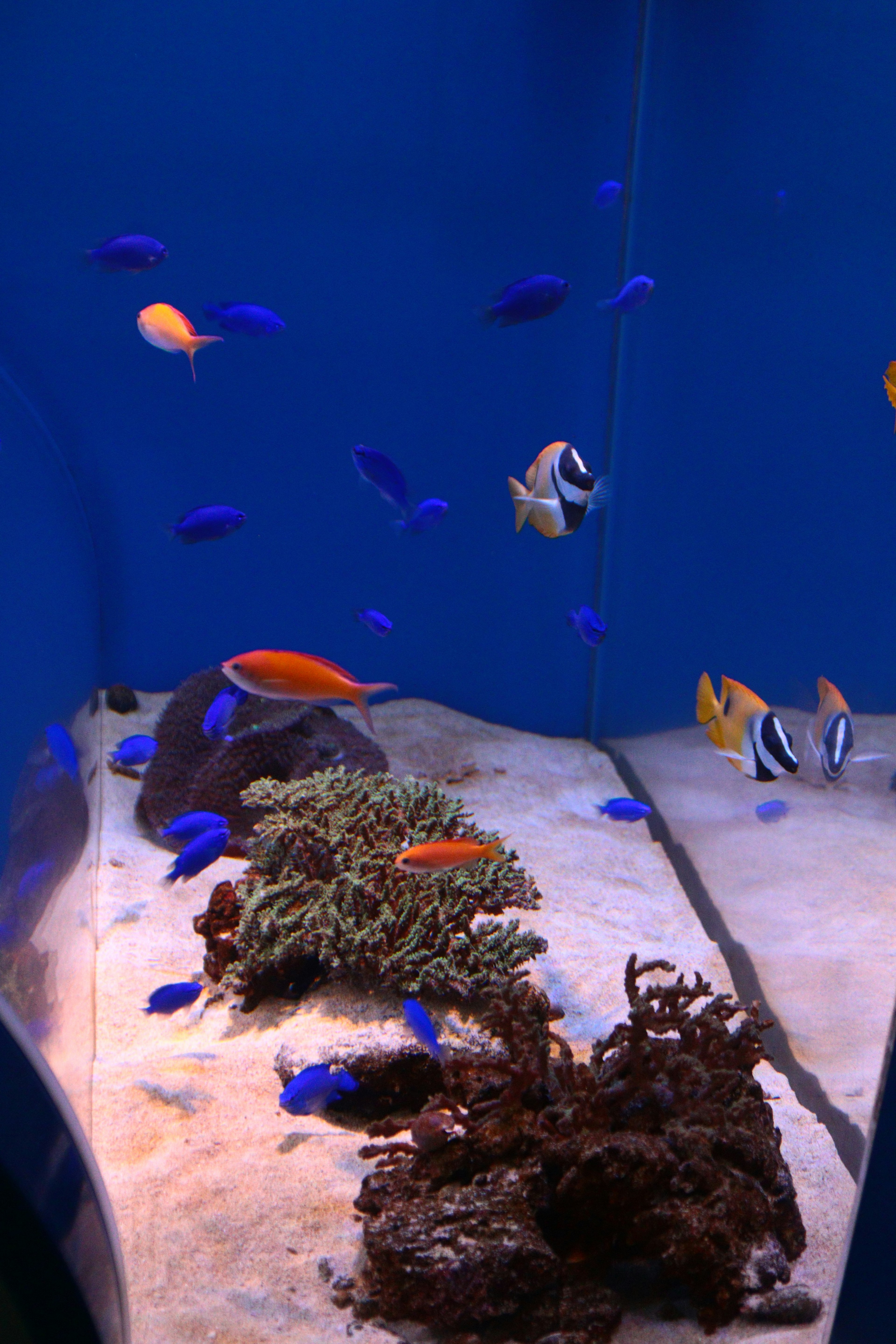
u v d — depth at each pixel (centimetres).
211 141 622
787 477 385
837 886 312
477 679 732
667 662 548
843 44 341
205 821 383
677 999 261
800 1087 315
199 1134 277
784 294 393
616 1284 226
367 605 711
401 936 333
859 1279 145
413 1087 288
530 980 373
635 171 630
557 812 584
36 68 597
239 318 479
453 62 625
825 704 295
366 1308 218
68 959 237
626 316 645
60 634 298
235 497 683
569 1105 235
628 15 617
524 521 357
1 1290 131
